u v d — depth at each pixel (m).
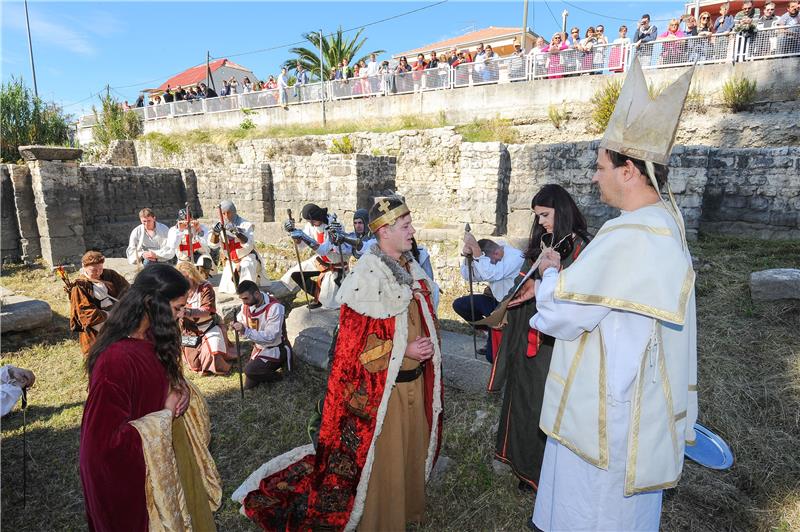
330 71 26.64
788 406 3.53
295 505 2.72
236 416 4.29
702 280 5.64
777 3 13.85
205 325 5.33
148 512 1.99
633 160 1.74
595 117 10.54
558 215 2.64
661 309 1.59
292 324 5.77
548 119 11.68
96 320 5.00
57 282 9.54
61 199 10.63
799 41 8.90
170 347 2.15
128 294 2.12
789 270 4.88
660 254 1.62
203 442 2.58
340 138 13.90
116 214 13.29
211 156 16.94
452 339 4.79
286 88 17.17
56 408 4.61
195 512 2.32
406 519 2.74
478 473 3.21
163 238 8.58
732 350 4.27
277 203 13.44
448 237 8.88
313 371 4.84
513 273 3.60
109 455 1.86
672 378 1.75
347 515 2.40
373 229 2.42
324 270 6.31
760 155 6.85
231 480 3.40
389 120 14.41
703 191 6.88
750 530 2.66
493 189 8.66
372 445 2.32
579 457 1.88
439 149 12.09
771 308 4.69
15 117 15.03
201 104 19.58
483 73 13.12
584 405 1.83
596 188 7.88
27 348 6.11
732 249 6.44
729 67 9.47
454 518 2.87
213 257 10.66
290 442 3.83
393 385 2.31
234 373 5.31
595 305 1.72
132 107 22.89
